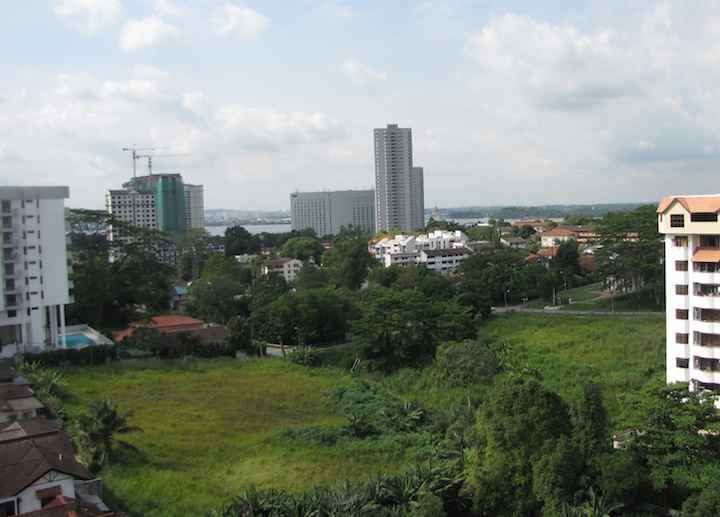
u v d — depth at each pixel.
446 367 91.12
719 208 64.06
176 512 49.81
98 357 94.62
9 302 91.75
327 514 48.38
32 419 57.38
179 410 76.75
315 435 69.38
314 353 105.44
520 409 51.88
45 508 41.94
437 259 191.38
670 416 51.19
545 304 130.12
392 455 64.94
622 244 115.19
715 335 65.31
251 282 170.75
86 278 119.50
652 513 47.41
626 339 94.38
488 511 50.31
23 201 92.62
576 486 48.31
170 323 119.12
